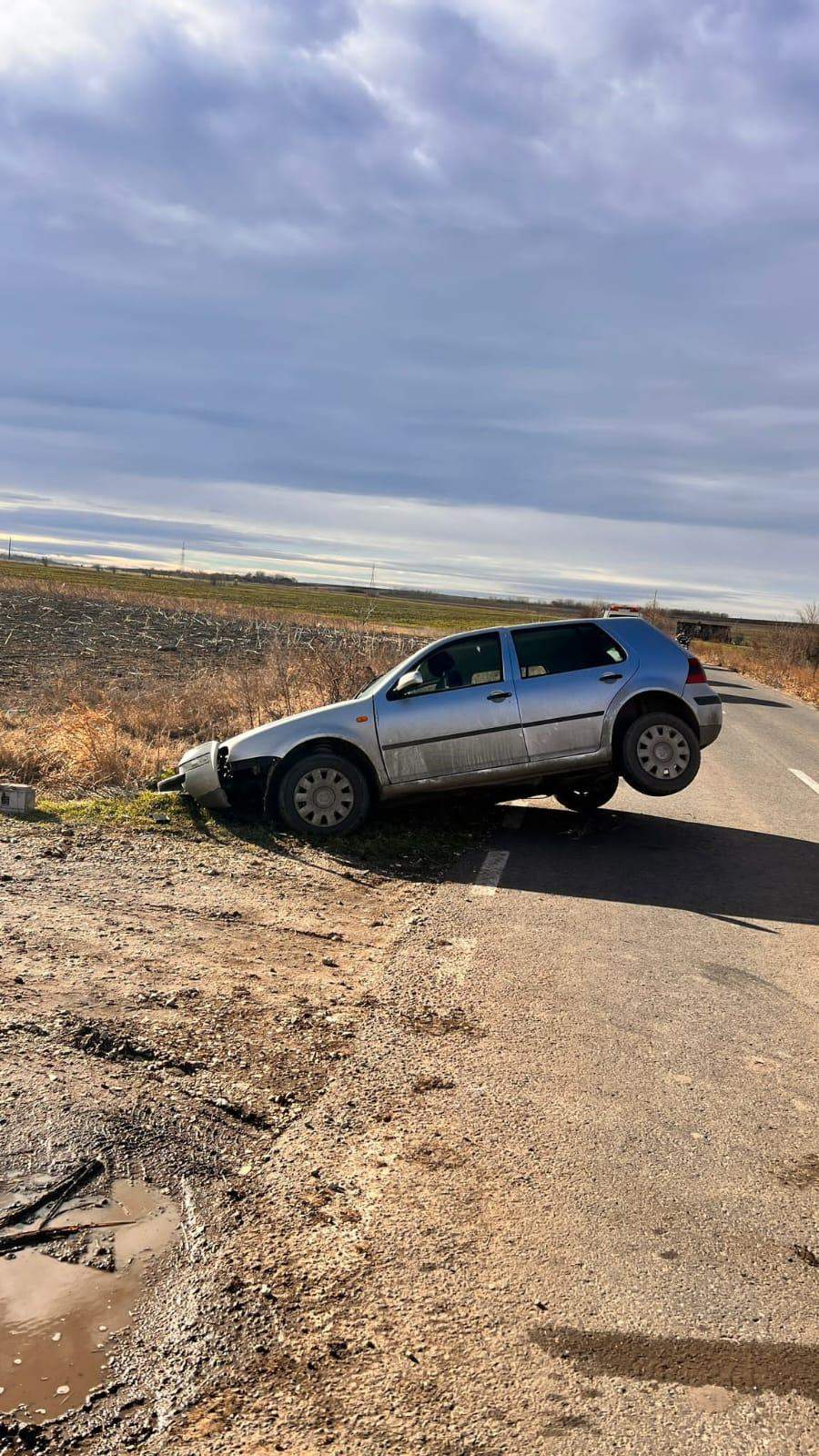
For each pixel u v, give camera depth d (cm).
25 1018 459
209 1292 285
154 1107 388
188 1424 239
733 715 2308
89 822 900
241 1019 482
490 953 607
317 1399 248
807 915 727
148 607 4988
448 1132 384
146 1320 273
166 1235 312
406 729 935
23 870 723
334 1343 267
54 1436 233
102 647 3014
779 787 1334
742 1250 317
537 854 900
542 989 547
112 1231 312
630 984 563
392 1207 332
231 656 2870
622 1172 361
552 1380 258
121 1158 353
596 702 960
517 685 953
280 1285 290
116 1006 485
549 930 661
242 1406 245
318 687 1566
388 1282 293
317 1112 395
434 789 945
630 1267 306
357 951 604
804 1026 512
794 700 2944
